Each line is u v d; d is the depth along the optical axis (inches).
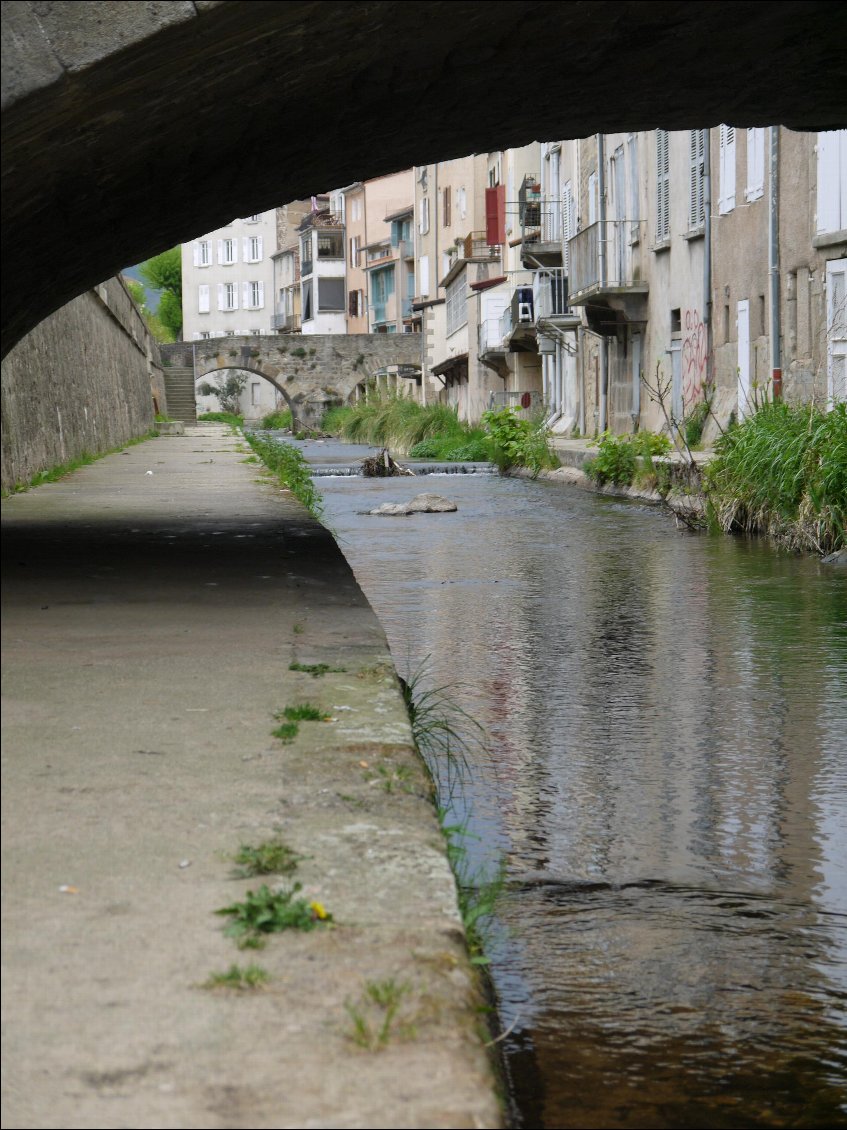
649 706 287.0
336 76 265.9
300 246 3932.1
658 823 206.7
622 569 511.5
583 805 215.8
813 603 417.4
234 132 284.4
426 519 748.0
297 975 93.4
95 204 299.0
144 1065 81.6
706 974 150.5
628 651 348.2
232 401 3890.3
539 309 1467.8
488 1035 93.7
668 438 917.8
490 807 214.2
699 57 311.1
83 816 124.5
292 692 175.5
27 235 295.6
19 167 237.5
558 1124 116.6
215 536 367.9
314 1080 80.4
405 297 3129.9
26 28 194.7
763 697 293.4
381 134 329.7
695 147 979.3
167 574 289.6
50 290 370.3
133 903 104.7
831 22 290.5
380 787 134.8
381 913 104.1
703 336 969.5
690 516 659.4
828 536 538.3
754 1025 138.1
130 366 1358.3
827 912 171.0
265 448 940.6
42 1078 79.9
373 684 180.9
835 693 296.2
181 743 149.6
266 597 258.4
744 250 879.7
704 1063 129.2
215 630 221.6
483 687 308.7
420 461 1424.7
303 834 121.0
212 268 4404.5
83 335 904.3
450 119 329.4
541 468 1109.7
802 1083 125.7
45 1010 87.8
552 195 1558.8
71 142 237.1
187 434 1731.1
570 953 155.3
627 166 1164.5
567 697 296.4
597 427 1323.8
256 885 108.9
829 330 721.6
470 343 1998.0
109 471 721.0
